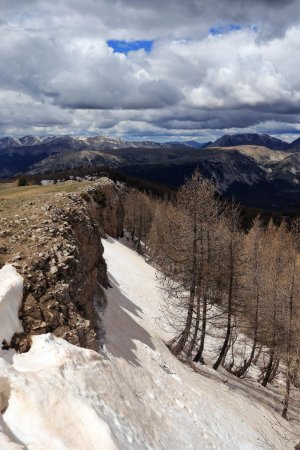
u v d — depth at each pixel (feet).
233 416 68.39
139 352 64.69
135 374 54.39
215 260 88.17
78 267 57.36
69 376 37.73
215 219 88.07
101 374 41.81
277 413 91.20
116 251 184.96
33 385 33.63
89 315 56.08
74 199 89.10
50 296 47.01
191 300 87.04
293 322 98.58
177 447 45.14
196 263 85.61
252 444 62.13
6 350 38.17
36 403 32.32
